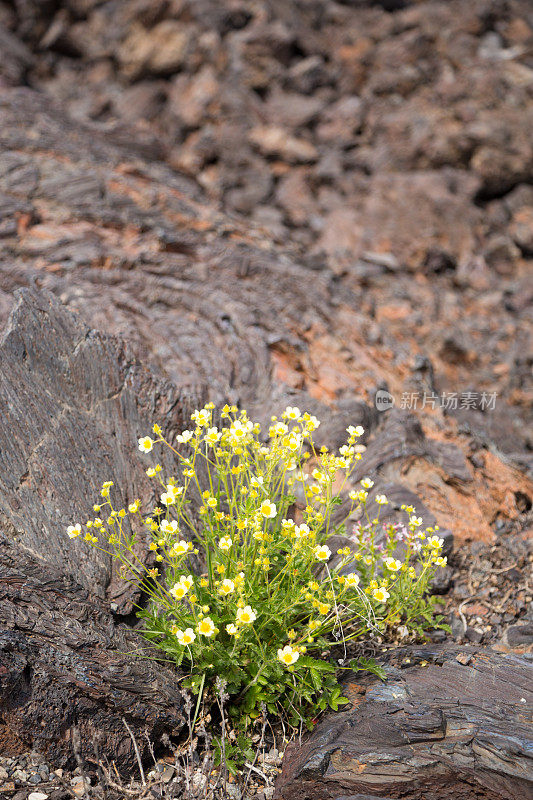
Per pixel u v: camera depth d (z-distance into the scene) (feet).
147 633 9.61
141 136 29.58
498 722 9.00
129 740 9.10
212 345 16.87
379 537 11.78
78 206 21.50
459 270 27.27
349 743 8.91
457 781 8.68
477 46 32.76
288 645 9.10
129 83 33.50
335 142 31.30
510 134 29.66
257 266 21.33
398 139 30.86
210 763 8.79
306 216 29.07
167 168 29.01
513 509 14.38
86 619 9.35
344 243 27.76
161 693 9.24
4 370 11.05
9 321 11.55
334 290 21.91
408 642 10.96
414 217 27.53
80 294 17.10
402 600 10.41
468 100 31.07
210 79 31.53
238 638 8.82
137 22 32.91
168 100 32.78
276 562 9.95
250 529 9.41
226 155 30.27
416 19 33.09
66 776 8.75
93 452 11.14
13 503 9.93
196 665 9.21
